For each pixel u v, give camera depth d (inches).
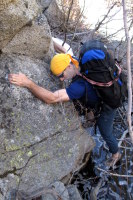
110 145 104.7
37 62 92.2
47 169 92.4
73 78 88.1
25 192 86.4
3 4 70.6
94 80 80.7
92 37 138.2
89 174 119.3
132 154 125.9
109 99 84.0
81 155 104.0
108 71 79.9
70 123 96.7
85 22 177.2
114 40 159.8
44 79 91.5
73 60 88.1
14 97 85.3
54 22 147.0
